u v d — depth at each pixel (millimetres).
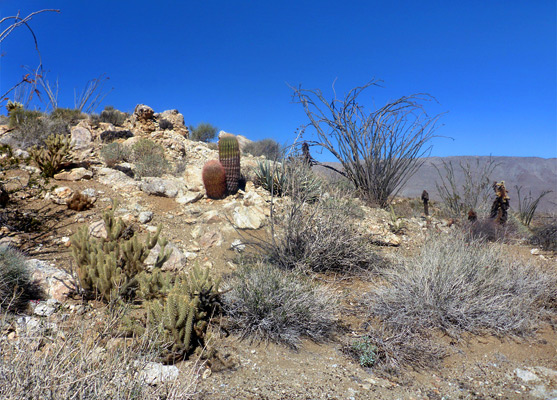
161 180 7398
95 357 2240
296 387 2977
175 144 10500
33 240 5082
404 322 3977
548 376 3352
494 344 3840
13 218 5539
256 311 3801
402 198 11555
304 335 3863
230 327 3781
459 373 3385
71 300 3895
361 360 3441
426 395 3043
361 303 4582
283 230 5875
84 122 10711
